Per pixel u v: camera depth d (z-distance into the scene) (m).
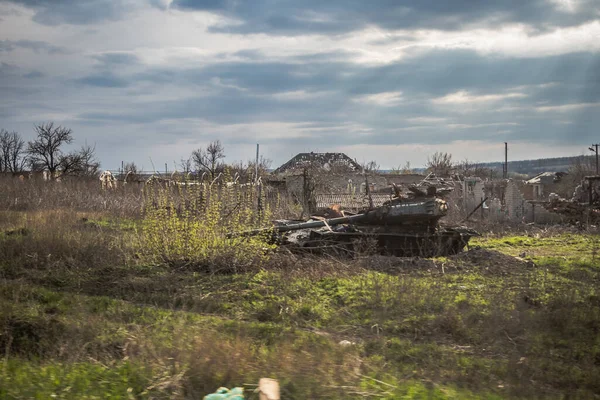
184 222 17.77
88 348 8.72
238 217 18.61
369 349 9.73
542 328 10.98
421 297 13.26
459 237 21.34
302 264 17.39
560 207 38.66
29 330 9.60
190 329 9.62
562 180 73.94
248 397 6.36
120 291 14.45
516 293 14.23
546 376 8.65
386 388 6.89
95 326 9.84
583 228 34.47
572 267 18.69
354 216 21.34
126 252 17.88
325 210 24.69
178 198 19.55
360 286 14.51
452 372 8.53
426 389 7.18
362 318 12.21
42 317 10.22
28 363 7.78
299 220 22.94
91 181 41.41
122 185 35.81
